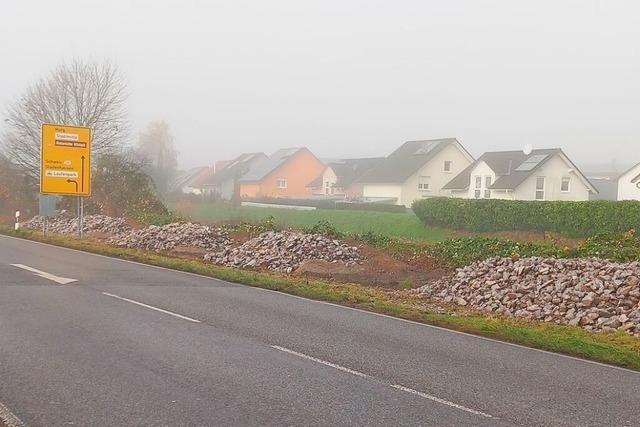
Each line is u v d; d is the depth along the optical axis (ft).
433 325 35.55
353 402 19.80
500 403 20.38
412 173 197.16
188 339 27.73
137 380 21.18
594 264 47.26
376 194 211.41
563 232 92.94
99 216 105.19
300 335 29.89
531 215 97.60
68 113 132.98
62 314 32.24
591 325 38.24
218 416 17.95
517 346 30.48
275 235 70.33
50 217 113.91
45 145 79.77
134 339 27.20
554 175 164.86
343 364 24.59
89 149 82.89
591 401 21.06
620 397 21.76
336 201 196.44
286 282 48.70
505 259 53.42
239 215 138.41
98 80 134.92
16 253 64.90
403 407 19.49
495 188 165.48
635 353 28.96
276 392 20.51
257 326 31.60
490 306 45.09
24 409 18.10
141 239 78.38
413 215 133.08
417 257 65.10
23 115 132.46
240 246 70.54
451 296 49.11
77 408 18.28
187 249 71.15
